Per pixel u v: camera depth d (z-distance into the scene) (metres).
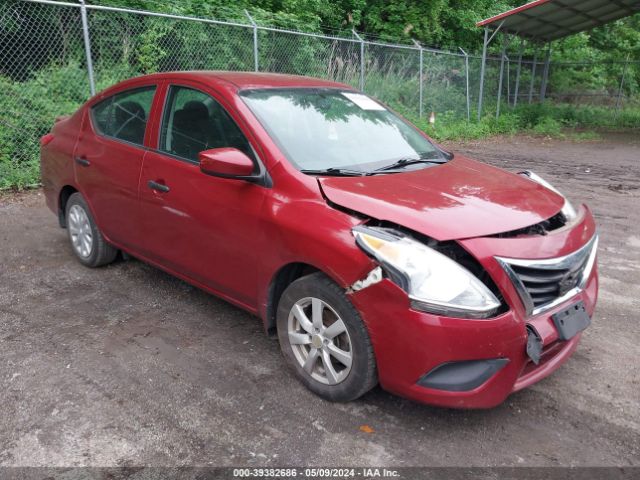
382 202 2.88
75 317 4.02
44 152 5.14
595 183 9.48
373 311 2.66
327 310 2.97
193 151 3.70
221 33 11.41
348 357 2.87
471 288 2.56
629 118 20.25
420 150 3.95
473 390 2.59
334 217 2.88
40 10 9.23
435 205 2.88
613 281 4.93
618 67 23.73
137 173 4.02
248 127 3.39
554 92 23.94
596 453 2.71
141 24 10.34
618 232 6.48
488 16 21.38
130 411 2.95
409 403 3.06
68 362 3.41
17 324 3.89
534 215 2.93
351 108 4.01
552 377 3.37
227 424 2.86
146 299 4.33
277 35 12.52
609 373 3.42
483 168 3.77
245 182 3.30
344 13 17.98
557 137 16.53
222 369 3.37
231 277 3.47
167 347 3.62
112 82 9.58
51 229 6.08
